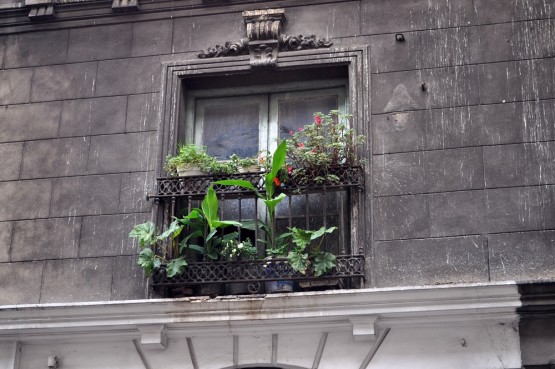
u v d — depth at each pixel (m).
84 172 10.85
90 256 10.44
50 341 9.89
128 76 11.24
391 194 10.10
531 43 10.48
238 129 11.12
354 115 10.48
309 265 9.70
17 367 9.86
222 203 10.58
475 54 10.56
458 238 9.80
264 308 9.41
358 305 9.22
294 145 10.25
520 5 10.68
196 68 11.07
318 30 11.01
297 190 10.08
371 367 9.33
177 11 11.45
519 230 9.73
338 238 10.21
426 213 9.97
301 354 9.51
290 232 9.97
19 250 10.62
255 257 9.96
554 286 8.96
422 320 9.26
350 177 10.06
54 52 11.55
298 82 11.09
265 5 11.23
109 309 9.56
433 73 10.56
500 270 9.61
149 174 10.67
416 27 10.82
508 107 10.26
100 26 11.58
